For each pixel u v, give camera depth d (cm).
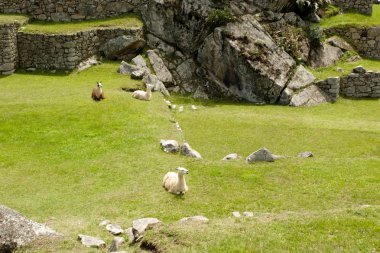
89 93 2680
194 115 2767
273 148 2247
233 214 1403
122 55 3359
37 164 1853
